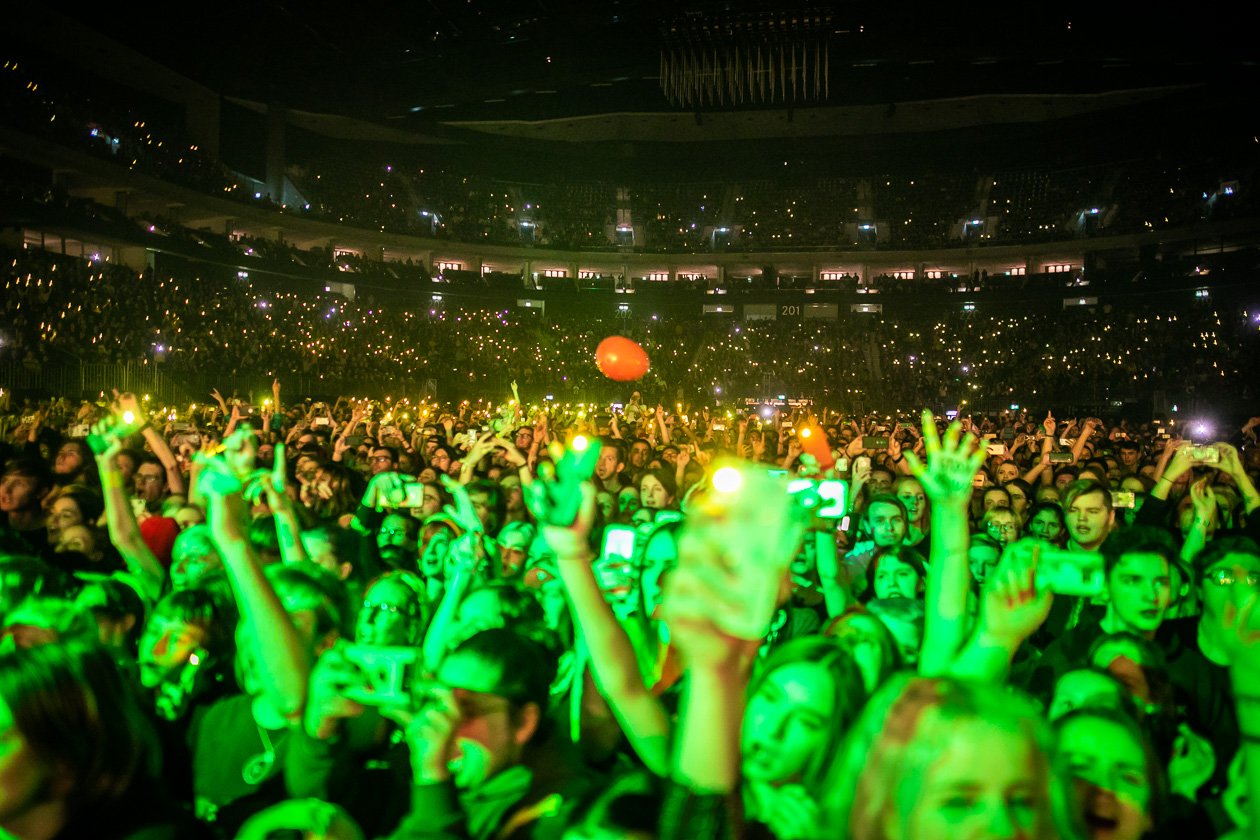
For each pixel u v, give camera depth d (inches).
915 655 162.7
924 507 314.8
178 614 153.2
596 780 112.8
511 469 402.9
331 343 1605.6
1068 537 291.3
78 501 245.1
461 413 1060.5
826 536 178.2
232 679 160.1
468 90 1793.8
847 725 95.3
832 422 1159.6
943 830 62.3
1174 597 173.0
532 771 111.2
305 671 129.6
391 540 276.4
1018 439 653.9
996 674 97.0
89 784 91.4
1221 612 157.1
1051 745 67.6
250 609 128.1
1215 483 396.2
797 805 87.1
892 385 1964.8
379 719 132.8
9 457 397.7
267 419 553.3
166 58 1583.4
